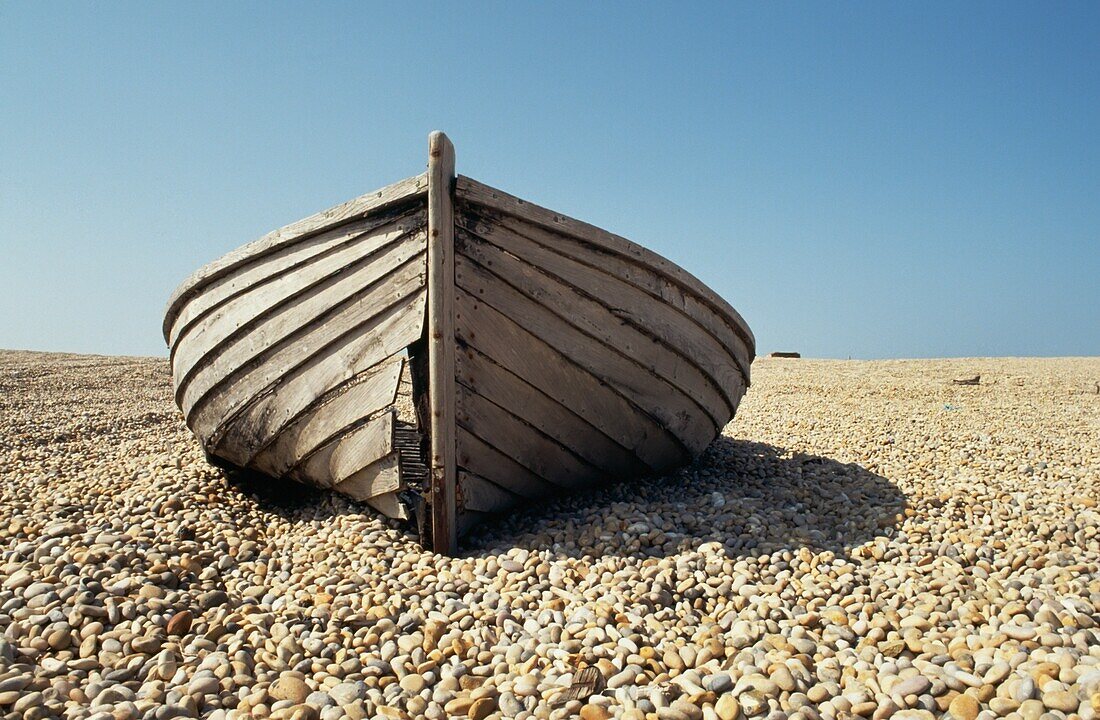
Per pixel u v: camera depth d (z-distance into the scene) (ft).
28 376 54.34
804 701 9.12
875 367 72.08
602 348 15.79
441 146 13.76
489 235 14.34
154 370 61.98
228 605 12.14
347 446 15.52
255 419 16.78
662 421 17.46
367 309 14.69
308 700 9.12
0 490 19.45
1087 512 17.25
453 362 14.32
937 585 12.90
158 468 20.98
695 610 12.28
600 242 15.11
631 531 15.23
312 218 15.12
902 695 9.13
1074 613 11.43
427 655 10.63
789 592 12.69
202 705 8.98
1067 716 8.46
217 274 16.93
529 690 9.48
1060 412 41.68
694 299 17.56
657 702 9.12
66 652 9.99
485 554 14.80
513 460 15.87
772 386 56.08
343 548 15.10
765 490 20.07
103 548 13.41
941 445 28.04
